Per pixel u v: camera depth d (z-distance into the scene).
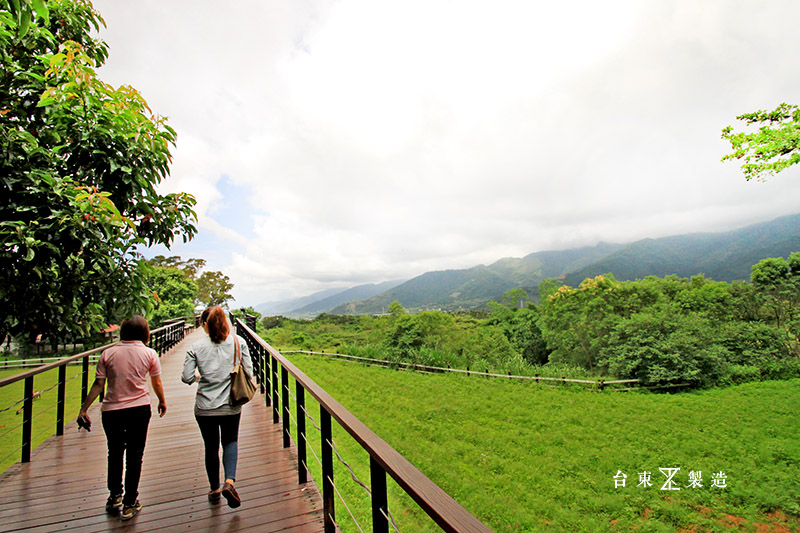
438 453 10.73
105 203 3.08
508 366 21.75
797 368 18.59
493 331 29.73
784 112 9.49
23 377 3.67
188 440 4.64
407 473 1.27
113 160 3.52
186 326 22.28
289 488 3.34
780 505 7.68
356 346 30.11
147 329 3.27
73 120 3.46
